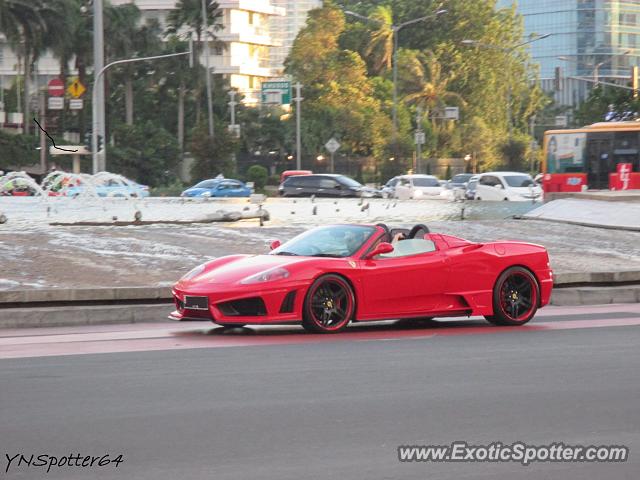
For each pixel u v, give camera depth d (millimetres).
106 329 24078
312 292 22109
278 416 13711
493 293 24234
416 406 14477
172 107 169500
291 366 17734
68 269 30609
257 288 21609
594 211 51188
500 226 45875
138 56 160250
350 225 24047
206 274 22797
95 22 93625
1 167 139875
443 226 44969
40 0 145500
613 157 81062
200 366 17688
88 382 16047
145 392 15258
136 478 10773
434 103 193125
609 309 29609
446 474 11156
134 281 29516
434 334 22766
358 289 22594
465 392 15516
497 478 11070
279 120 173125
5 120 158000
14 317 24625
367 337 22078
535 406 14586
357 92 175375
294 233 40000
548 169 84188
